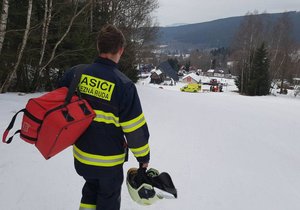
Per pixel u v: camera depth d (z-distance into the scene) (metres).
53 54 14.84
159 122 10.27
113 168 2.25
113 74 2.19
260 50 50.41
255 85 49.44
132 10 28.11
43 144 2.06
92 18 20.16
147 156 2.28
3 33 12.23
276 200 4.79
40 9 15.87
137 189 2.30
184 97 21.75
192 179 5.26
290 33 56.53
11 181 4.18
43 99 2.09
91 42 17.55
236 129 10.68
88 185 2.47
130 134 2.19
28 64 15.23
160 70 91.81
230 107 17.67
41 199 3.79
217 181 5.29
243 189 5.07
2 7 12.15
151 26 33.47
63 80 2.34
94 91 2.18
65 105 2.06
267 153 7.77
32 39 14.13
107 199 2.37
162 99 17.88
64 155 5.45
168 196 2.32
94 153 2.19
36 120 2.02
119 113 2.18
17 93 13.55
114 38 2.21
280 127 11.99
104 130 2.18
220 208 4.26
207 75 136.12
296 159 7.50
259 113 15.91
